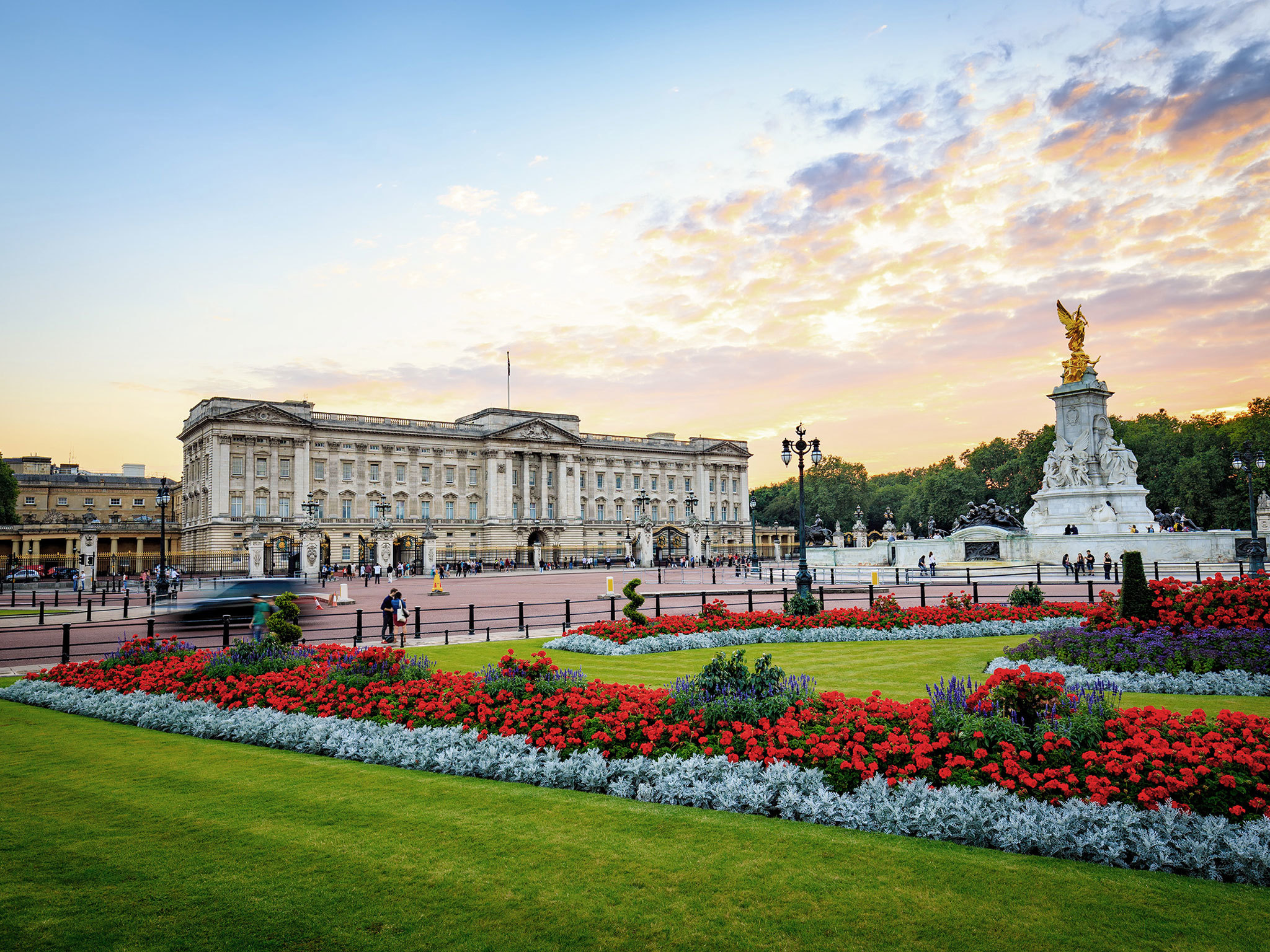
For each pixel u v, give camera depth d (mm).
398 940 8219
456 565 116250
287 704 17219
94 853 10375
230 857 10211
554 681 16391
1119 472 67938
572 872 9664
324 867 9898
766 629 29672
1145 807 10227
